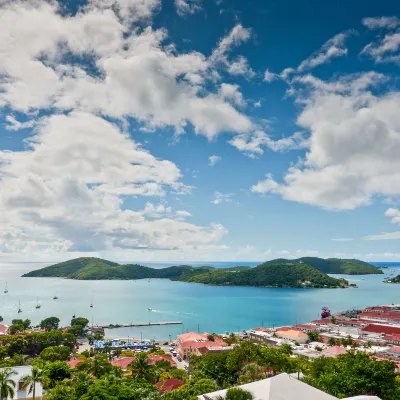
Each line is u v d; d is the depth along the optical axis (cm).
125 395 8119
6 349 18800
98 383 8694
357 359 9650
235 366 12562
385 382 8156
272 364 11531
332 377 8675
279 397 6362
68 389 9119
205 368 13138
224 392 7312
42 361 15225
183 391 9775
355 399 6700
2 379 8688
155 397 9181
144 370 11688
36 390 9800
